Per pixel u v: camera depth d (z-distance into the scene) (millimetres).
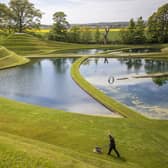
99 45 136875
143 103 38125
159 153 21578
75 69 66938
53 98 41344
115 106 35406
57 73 64375
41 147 19359
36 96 42594
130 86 48781
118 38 158250
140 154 21188
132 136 24469
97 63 80125
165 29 134500
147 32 138250
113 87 48156
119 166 18516
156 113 33656
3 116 28047
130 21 139875
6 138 19328
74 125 26391
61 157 17359
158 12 133125
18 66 75062
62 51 114812
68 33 149375
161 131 26500
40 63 81938
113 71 66125
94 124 26984
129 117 31031
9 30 144375
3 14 137125
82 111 34656
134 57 90625
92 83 51875
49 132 24547
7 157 15875
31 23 152125
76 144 22328
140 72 64250
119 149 21734
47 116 28609
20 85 50656
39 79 56750
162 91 44875
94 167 17109
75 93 44375
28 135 23750
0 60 73625
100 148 20969
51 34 146625
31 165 15531
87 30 153875
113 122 27938
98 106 36875
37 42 122875
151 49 118125
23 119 27391
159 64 77125
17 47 111500
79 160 18062
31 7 149750
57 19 146000
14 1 144500
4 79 56531
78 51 115438
